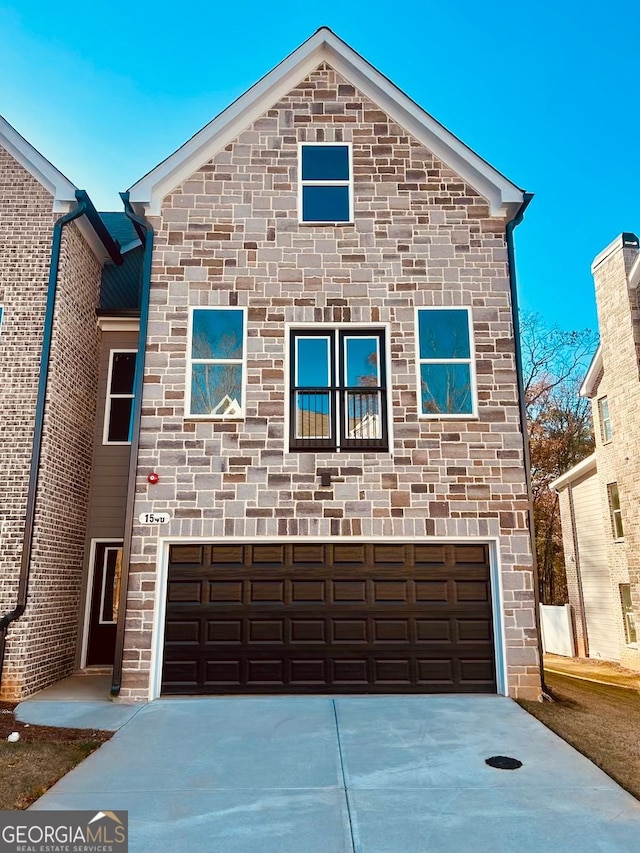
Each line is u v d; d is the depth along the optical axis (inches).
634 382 606.2
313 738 271.3
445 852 170.6
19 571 367.6
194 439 373.4
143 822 188.1
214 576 363.6
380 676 355.3
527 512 369.1
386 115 427.8
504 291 402.0
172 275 397.4
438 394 387.5
